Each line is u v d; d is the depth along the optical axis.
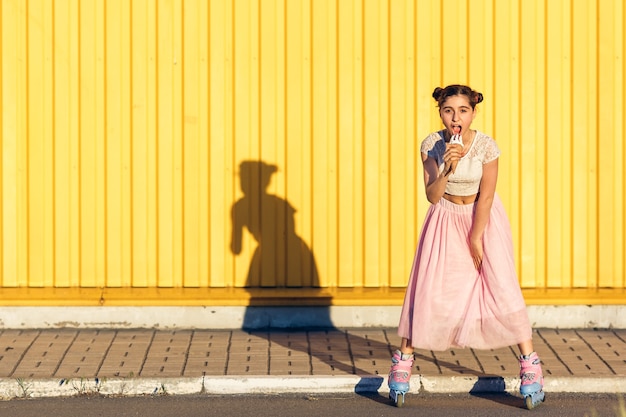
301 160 9.53
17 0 9.44
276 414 7.57
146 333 9.22
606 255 9.62
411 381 8.05
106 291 9.45
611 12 9.55
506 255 7.73
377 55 9.52
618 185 9.61
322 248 9.57
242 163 9.52
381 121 9.54
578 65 9.56
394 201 9.56
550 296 9.39
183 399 7.89
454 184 7.69
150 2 9.47
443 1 9.52
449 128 7.59
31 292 9.40
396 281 9.59
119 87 9.48
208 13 9.48
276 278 9.57
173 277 9.55
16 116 9.48
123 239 9.53
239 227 9.54
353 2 9.50
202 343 8.93
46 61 9.46
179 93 9.49
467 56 9.53
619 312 9.41
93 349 8.73
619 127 9.59
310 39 9.50
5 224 9.51
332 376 8.05
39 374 8.09
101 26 9.47
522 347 7.72
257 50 9.49
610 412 7.65
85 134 9.49
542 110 9.57
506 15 9.54
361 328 9.41
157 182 9.52
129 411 7.62
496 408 7.73
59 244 9.52
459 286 7.70
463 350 8.80
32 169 9.49
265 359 8.50
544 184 9.59
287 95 9.51
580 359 8.55
